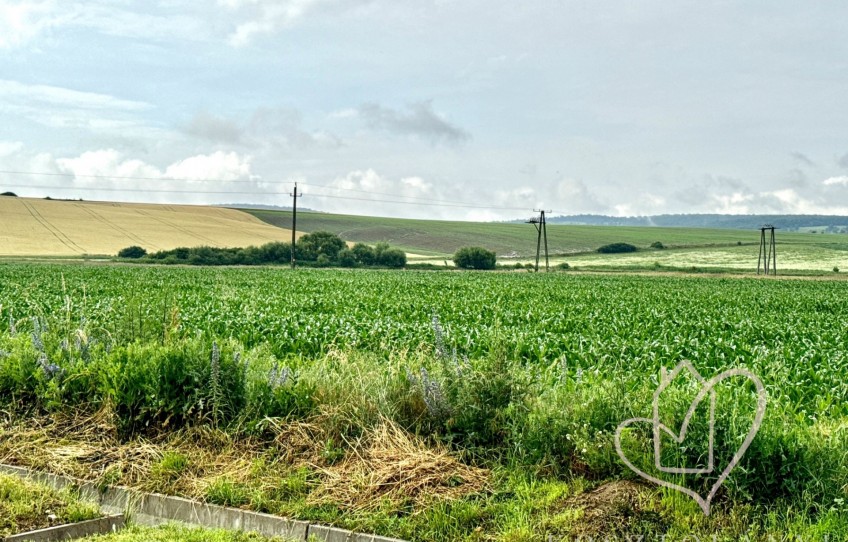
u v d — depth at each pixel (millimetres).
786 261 112312
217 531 6297
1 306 22766
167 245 104562
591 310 29094
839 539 5590
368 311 26688
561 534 5867
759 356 15156
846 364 15172
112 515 6613
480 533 6043
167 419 8250
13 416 9008
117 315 12211
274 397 8516
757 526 5801
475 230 156250
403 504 6672
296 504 6707
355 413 8148
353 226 152500
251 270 70438
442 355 9203
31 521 6305
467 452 7586
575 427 7184
